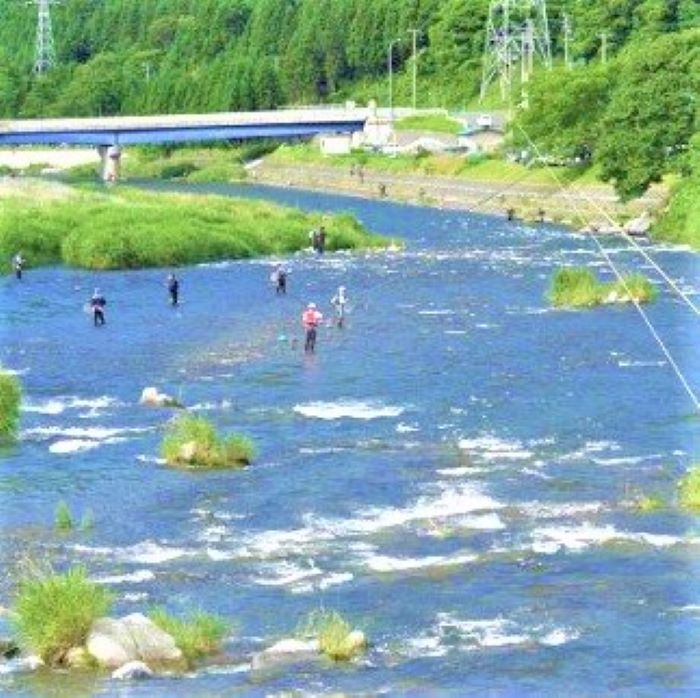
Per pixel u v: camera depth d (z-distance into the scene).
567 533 93.56
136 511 99.31
